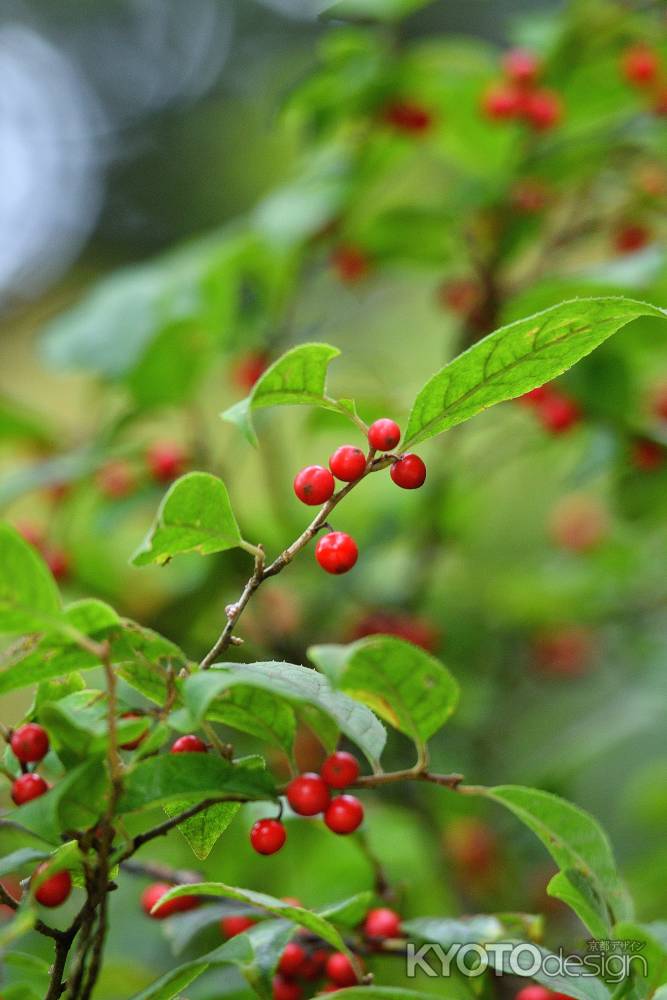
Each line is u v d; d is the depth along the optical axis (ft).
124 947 1.86
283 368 1.34
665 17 2.26
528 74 2.25
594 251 2.92
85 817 1.32
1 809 1.49
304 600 2.41
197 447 2.32
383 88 2.29
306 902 1.97
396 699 1.35
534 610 2.71
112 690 1.30
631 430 2.12
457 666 2.63
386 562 2.68
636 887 2.01
